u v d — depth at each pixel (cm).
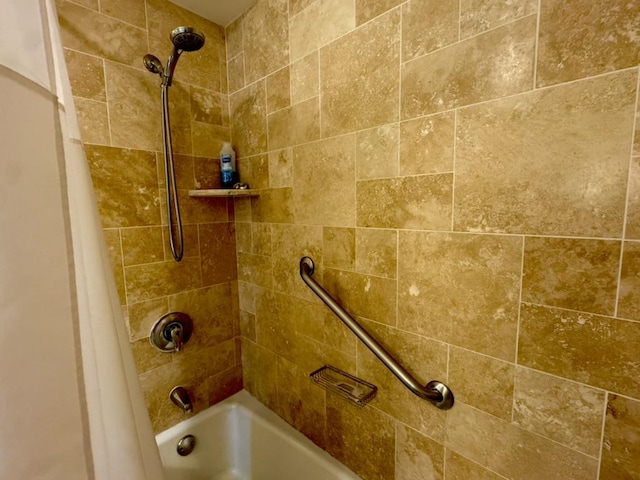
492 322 70
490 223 68
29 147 36
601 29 52
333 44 94
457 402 78
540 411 65
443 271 77
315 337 114
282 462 125
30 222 37
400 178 83
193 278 132
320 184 104
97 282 49
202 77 129
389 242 87
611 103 52
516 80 62
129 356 60
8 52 35
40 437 37
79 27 97
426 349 83
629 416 55
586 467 61
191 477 133
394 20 79
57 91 43
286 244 120
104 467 45
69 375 39
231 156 133
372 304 93
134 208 113
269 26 114
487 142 67
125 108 108
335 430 111
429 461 86
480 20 65
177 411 131
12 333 35
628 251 53
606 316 56
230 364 148
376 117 86
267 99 119
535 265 63
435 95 74
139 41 111
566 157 58
